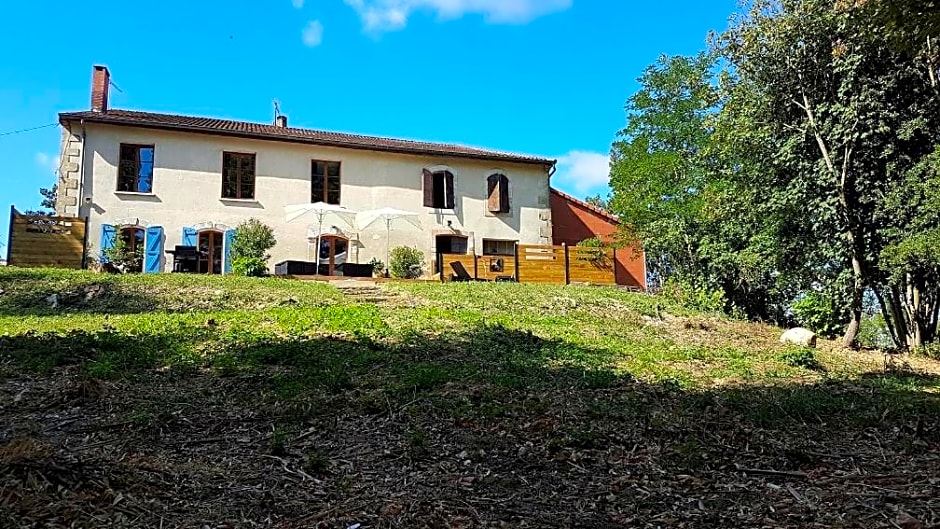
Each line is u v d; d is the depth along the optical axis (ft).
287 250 72.64
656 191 76.59
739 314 62.13
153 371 22.89
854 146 48.98
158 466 13.58
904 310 55.01
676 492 13.65
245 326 32.58
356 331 31.35
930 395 26.53
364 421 18.04
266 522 11.38
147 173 69.82
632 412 19.81
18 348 25.36
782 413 20.59
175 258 61.41
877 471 15.43
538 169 84.23
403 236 77.00
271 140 73.46
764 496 13.47
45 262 59.31
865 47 45.96
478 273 69.26
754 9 52.75
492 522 11.80
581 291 58.44
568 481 14.12
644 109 78.95
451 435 17.10
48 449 13.44
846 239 49.93
